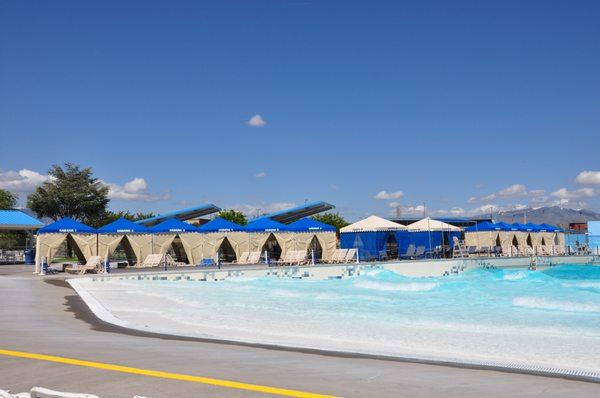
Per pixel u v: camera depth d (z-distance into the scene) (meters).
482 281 27.48
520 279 29.52
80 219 65.19
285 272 29.81
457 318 14.20
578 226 74.25
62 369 6.57
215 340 9.30
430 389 5.73
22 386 5.86
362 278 29.81
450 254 40.06
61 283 22.05
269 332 11.52
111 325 11.09
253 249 36.59
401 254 38.31
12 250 44.72
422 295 20.78
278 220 47.84
